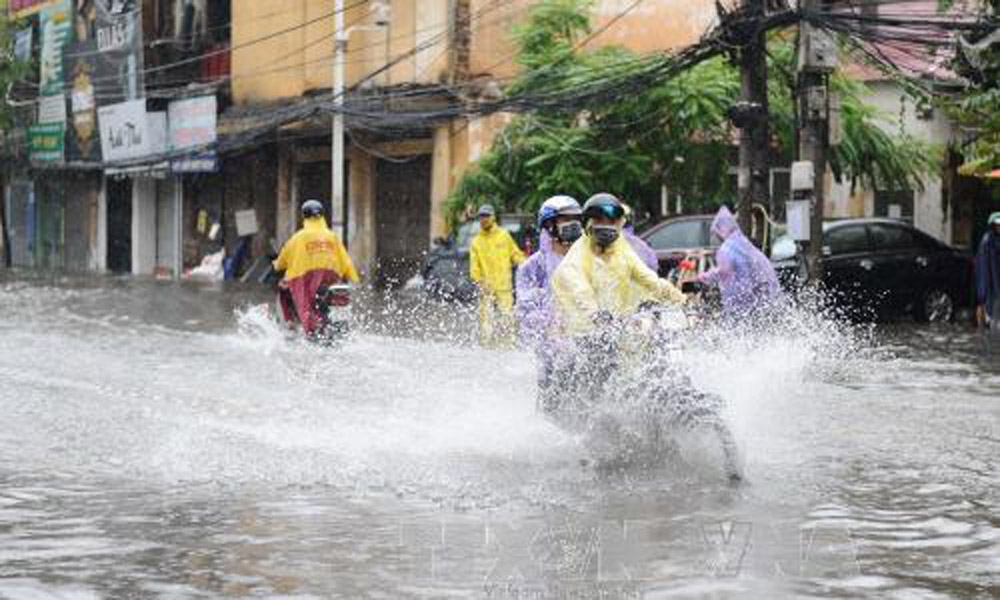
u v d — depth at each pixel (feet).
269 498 24.34
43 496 24.59
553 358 27.14
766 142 63.21
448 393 38.96
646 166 83.61
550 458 27.86
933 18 68.39
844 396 39.70
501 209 86.58
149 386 41.47
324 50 114.32
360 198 115.03
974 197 87.10
